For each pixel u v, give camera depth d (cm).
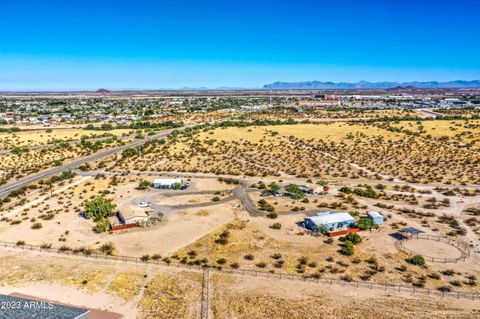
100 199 8038
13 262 5947
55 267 5797
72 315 3819
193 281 5409
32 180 11081
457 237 6869
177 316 4600
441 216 7925
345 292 5128
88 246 6544
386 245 6550
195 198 9212
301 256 6150
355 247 6469
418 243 6619
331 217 7325
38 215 8056
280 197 9238
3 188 10275
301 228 7288
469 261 5984
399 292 5122
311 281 5403
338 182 10681
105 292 5112
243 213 8119
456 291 5144
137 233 7094
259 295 5053
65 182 10731
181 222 7625
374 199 9150
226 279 5466
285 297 5006
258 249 6406
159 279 5466
